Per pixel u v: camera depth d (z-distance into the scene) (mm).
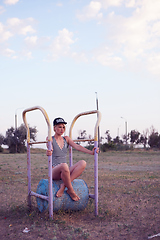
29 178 5477
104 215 5043
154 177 10570
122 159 22281
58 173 4758
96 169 5004
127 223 4555
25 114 5383
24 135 43531
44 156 24297
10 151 42500
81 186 5137
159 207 5684
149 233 4023
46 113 4645
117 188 8023
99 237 3873
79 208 5082
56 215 4758
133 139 63219
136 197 6742
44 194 4953
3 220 4734
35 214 4953
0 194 7141
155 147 48719
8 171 12695
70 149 5770
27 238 3797
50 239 3738
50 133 4590
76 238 3803
